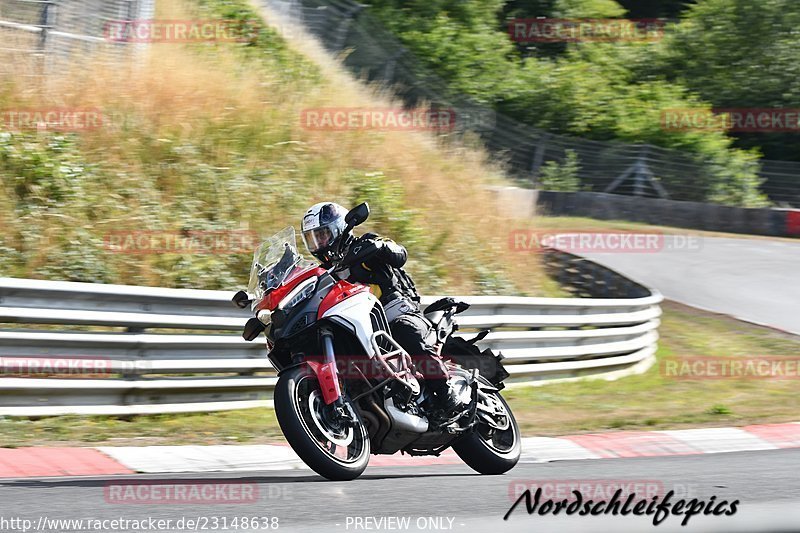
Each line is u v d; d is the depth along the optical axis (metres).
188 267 34.72
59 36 44.69
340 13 84.56
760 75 105.12
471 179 56.06
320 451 16.89
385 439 18.75
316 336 18.16
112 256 33.81
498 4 107.38
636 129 95.44
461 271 45.06
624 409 33.16
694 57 110.19
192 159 40.75
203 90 46.00
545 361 36.34
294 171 43.78
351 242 19.03
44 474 18.89
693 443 28.08
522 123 98.88
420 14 101.56
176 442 23.39
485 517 14.74
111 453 21.09
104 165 37.88
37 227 33.41
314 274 18.27
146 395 25.80
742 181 87.81
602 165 90.88
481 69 100.31
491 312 34.56
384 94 66.69
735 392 38.06
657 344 46.50
